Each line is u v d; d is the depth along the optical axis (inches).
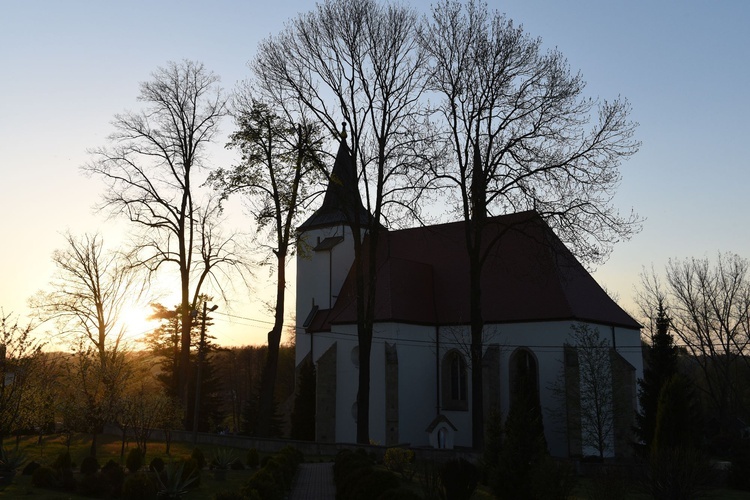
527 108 1342.3
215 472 1029.8
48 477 889.5
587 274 1774.1
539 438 874.1
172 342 2561.5
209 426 2438.5
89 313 1889.8
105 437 1706.4
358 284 1444.4
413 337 1678.2
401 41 1411.2
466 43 1376.7
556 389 1502.2
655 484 896.3
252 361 4097.0
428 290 1796.3
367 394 1414.9
